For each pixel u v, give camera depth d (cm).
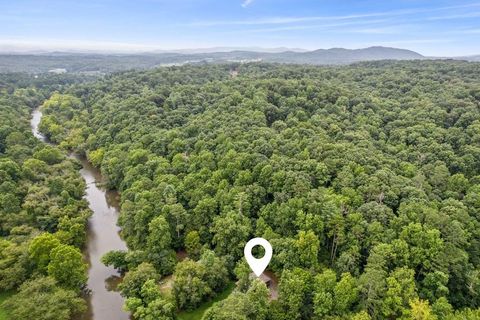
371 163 8675
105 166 11231
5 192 8356
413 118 11625
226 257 6744
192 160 9906
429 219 6356
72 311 5672
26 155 10881
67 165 10744
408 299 5103
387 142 10738
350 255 6062
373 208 6781
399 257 5812
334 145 9356
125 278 6134
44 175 9644
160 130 12262
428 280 5588
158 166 9862
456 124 11019
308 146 9450
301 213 6738
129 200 8688
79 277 6225
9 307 5394
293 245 6325
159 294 5800
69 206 8369
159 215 7756
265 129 10819
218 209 7838
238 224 7069
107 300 6531
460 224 6356
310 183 7800
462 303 5666
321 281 5428
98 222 9331
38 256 6356
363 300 5281
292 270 6059
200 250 7156
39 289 5600
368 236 6356
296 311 5294
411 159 9644
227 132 10794
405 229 6144
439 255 5731
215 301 6178
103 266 7500
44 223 7850
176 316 5803
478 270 5800
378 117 11981
